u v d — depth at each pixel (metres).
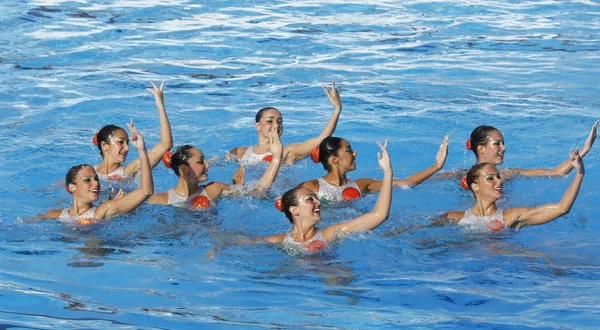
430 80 23.03
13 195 14.96
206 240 12.82
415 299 10.48
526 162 17.02
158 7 31.12
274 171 14.84
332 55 25.56
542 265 11.75
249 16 30.23
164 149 15.56
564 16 30.77
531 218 13.04
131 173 15.94
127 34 27.48
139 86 22.31
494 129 15.95
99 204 13.86
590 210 14.17
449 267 11.70
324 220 13.91
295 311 10.03
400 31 28.53
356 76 23.42
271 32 28.05
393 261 11.91
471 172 13.34
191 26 28.70
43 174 16.20
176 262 11.88
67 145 17.89
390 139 18.48
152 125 19.44
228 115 20.19
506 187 15.52
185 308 10.10
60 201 14.70
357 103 21.03
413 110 20.45
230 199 14.67
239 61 24.81
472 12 31.30
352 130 19.05
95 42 26.47
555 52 26.05
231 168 16.81
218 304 10.27
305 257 12.09
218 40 26.98
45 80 22.62
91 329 9.33
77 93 21.58
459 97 21.50
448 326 9.57
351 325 9.60
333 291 10.81
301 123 19.53
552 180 15.76
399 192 15.24
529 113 20.09
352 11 31.28
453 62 24.86
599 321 9.70
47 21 28.86
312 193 12.43
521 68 24.28
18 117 19.75
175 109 20.58
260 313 9.96
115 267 11.59
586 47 26.58
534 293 10.68
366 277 11.31
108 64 24.25
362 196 15.07
